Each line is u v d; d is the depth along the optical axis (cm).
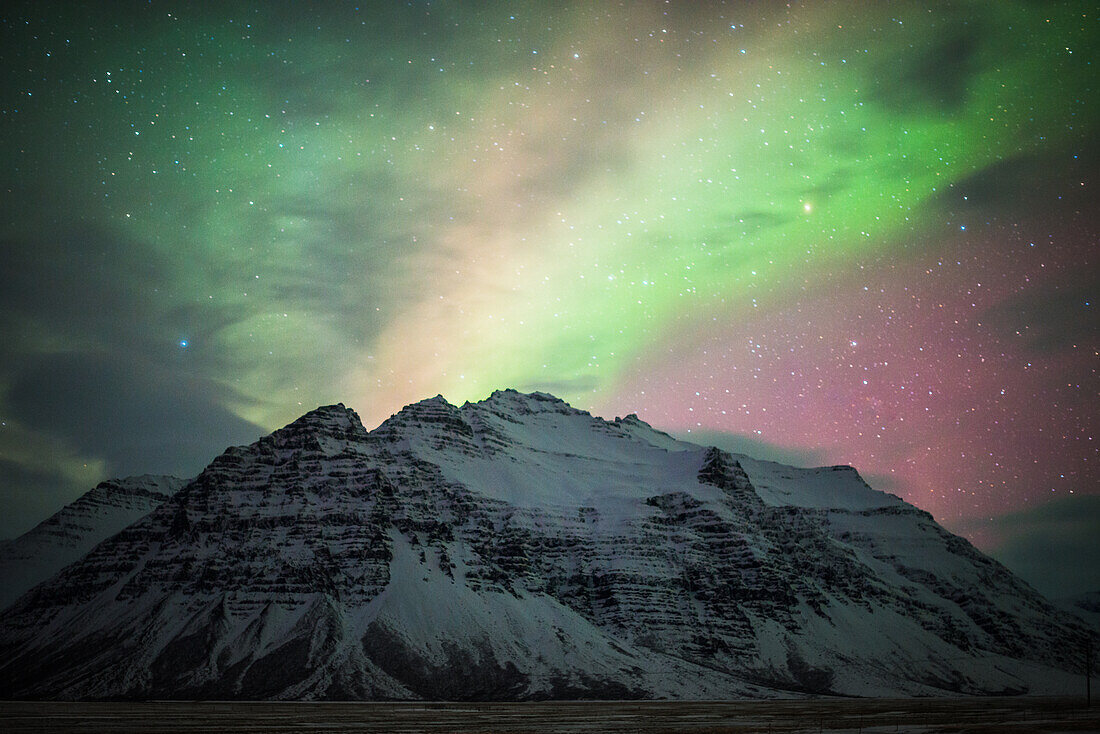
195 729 19075
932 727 19075
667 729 19188
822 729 18175
